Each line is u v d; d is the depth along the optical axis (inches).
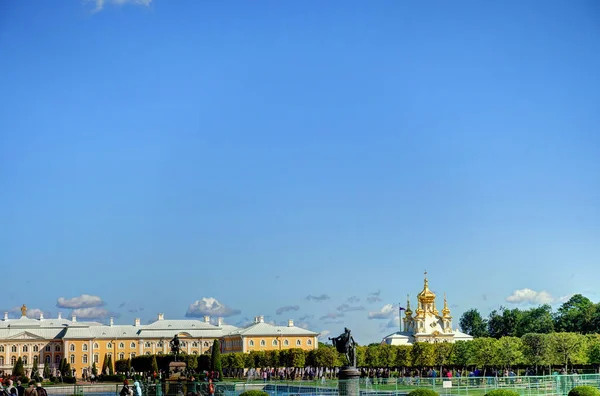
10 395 2716.5
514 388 3523.6
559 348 6619.1
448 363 7258.9
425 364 7278.5
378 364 7519.7
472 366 7524.6
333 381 3956.7
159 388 3671.3
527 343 6820.9
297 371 7017.7
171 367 5147.6
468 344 7135.8
